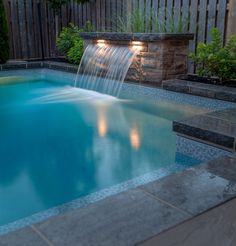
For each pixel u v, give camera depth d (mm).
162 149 2920
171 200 1523
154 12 5848
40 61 7438
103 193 2092
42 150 2998
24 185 2318
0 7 6977
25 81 6578
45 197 2143
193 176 1776
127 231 1291
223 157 2061
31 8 8062
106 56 5566
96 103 4727
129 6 6461
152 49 4812
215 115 2877
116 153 2865
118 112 4215
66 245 1210
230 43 4336
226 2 4934
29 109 4461
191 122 2660
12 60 7789
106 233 1279
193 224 1362
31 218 1822
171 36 4680
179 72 4969
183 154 2715
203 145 2527
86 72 5988
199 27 5371
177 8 5574
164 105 4422
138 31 5562
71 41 7180
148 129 3498
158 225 1337
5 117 4094
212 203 1505
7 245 1212
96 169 2557
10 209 1997
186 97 4168
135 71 5148
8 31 7625
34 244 1217
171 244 1247
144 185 1674
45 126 3711
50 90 5734
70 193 2191
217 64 4207
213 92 3840
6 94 5414
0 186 2307
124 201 1511
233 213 1444
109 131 3475
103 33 5535
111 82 5391
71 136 3352
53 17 8406
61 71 6645
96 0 7355
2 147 3090
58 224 1336
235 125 2551
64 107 4527
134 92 4918
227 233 1346
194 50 5500
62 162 2709
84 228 1309
